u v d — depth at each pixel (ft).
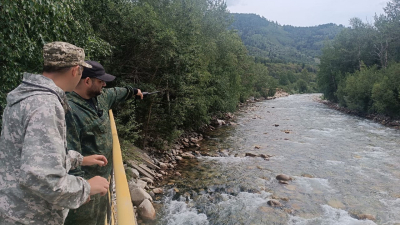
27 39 14.71
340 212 28.19
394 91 84.17
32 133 4.37
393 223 26.16
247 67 126.00
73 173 6.84
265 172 39.29
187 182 35.73
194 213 27.89
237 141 58.23
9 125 4.62
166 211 28.17
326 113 103.71
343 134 64.44
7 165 4.65
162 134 47.50
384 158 45.55
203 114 61.05
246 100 153.28
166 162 43.57
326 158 45.75
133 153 38.45
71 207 4.68
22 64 15.97
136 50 40.88
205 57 70.03
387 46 124.26
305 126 75.25
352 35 142.51
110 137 8.43
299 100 170.40
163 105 47.21
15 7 13.19
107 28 37.58
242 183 35.32
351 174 38.42
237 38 116.67
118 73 39.78
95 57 32.07
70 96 7.63
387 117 85.56
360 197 31.42
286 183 35.12
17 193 4.62
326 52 150.10
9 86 14.97
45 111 4.53
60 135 4.74
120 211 4.95
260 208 28.94
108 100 9.71
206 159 45.88
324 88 149.59
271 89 210.18
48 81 4.98
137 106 41.63
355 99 103.19
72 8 20.02
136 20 39.01
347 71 141.18
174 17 49.42
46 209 4.87
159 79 44.39
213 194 32.22
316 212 28.19
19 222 4.67
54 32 17.02
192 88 48.88
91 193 5.13
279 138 60.49
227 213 27.91
